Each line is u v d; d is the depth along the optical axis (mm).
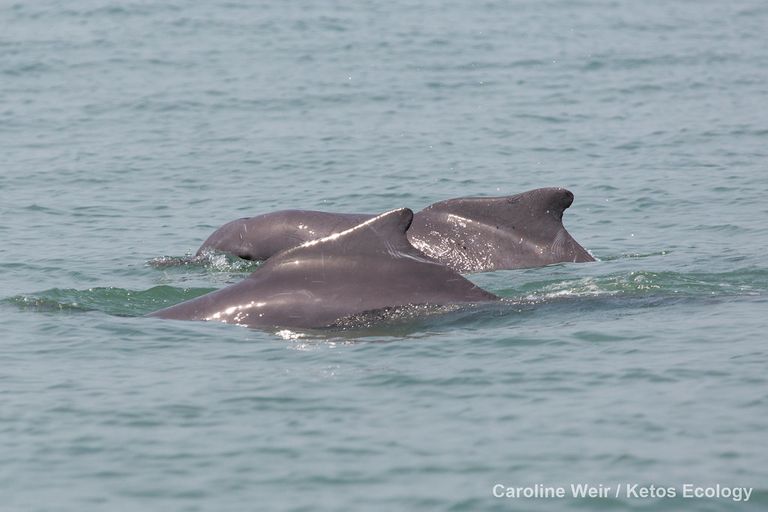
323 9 196625
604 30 185500
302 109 130625
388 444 40250
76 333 54250
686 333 51031
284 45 168000
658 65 158000
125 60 157375
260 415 43219
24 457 39969
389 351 50188
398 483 37250
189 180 100000
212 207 90562
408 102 134625
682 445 39188
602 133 118188
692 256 70688
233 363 49375
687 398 43250
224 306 55688
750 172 99125
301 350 50812
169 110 130375
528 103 134125
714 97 137125
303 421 42562
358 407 43781
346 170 102938
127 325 55312
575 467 37906
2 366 49594
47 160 108062
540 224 70750
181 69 152250
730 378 45031
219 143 114688
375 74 149875
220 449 40250
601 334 51312
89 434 41781
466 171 102000
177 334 53750
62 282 67500
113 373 48438
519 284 63781
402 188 95875
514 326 53156
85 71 151125
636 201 89750
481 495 36219
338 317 54094
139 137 117875
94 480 38125
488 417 42375
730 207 86562
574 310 55188
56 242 78875
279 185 97750
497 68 154875
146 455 39906
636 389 44469
